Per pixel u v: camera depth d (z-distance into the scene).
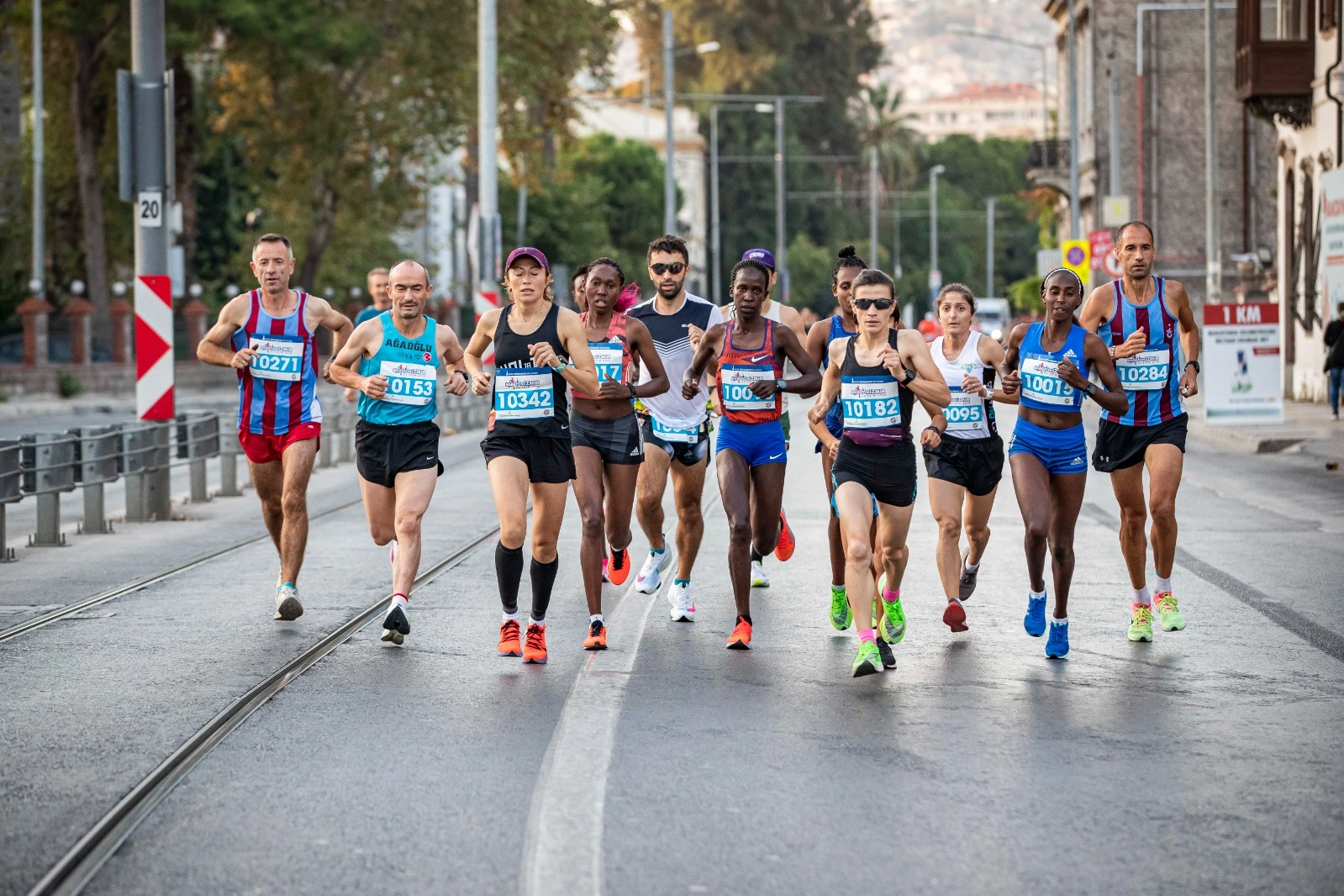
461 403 78.25
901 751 17.66
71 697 20.23
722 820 15.11
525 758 17.34
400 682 21.31
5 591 29.03
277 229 141.75
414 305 24.20
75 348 115.81
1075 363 22.47
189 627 25.28
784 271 182.62
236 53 110.69
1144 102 148.00
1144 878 13.50
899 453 22.11
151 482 41.34
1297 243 90.25
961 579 25.86
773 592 29.14
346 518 41.03
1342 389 81.06
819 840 14.50
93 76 115.12
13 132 138.25
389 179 122.88
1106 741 18.08
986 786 16.27
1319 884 13.34
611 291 23.98
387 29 115.19
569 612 26.91
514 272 22.48
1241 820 15.16
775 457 24.42
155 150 41.91
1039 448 22.92
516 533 22.53
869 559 21.39
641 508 27.45
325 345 134.25
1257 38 83.69
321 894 13.02
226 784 16.31
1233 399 67.75
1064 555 22.70
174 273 65.56
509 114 119.00
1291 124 84.94
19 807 15.41
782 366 24.39
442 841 14.44
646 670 22.06
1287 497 45.78
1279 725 18.88
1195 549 34.56
